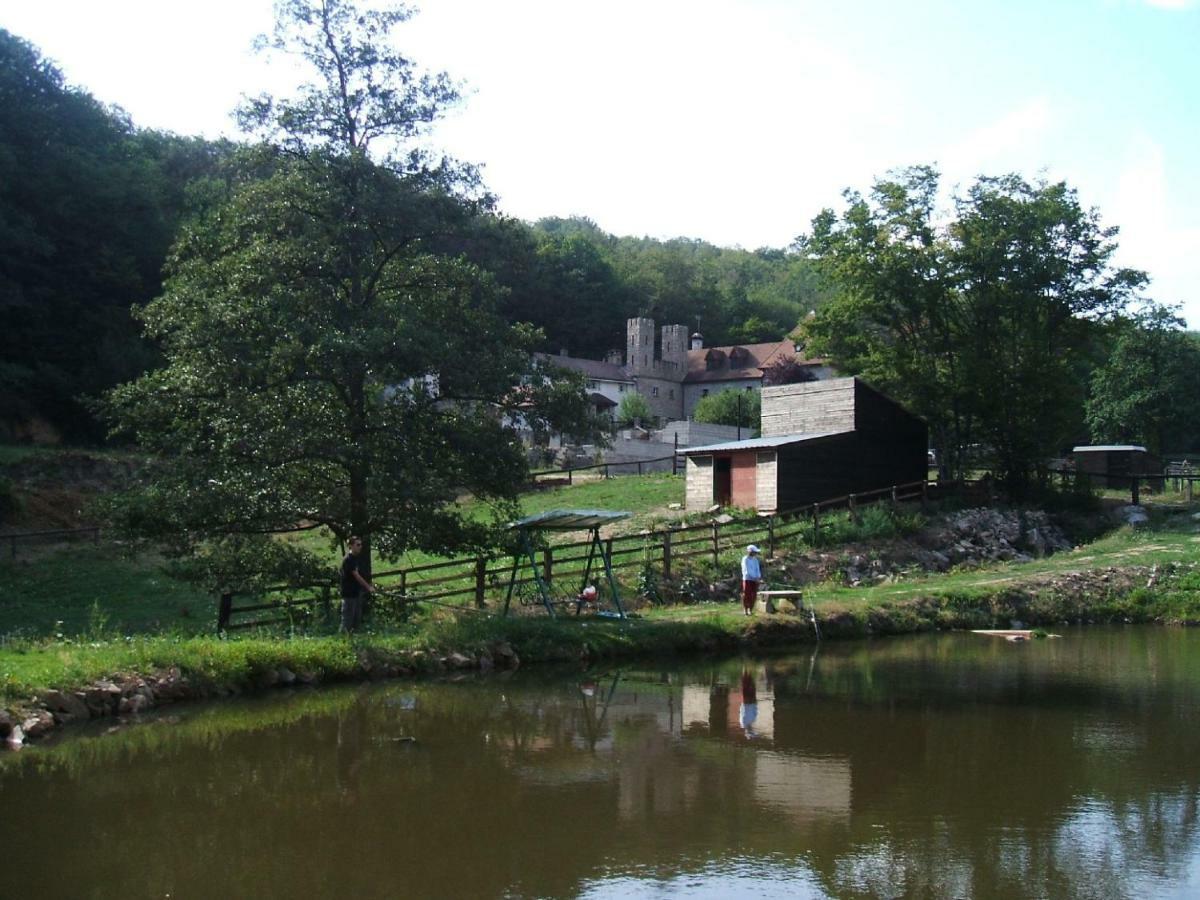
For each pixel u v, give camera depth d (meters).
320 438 21.73
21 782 11.73
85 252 56.72
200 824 10.27
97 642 18.36
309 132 23.53
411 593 26.75
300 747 13.52
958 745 13.98
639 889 8.50
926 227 49.44
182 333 22.36
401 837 9.88
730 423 89.50
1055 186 49.88
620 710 16.42
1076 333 50.50
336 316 22.41
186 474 21.88
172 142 72.31
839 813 10.65
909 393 49.31
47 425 51.75
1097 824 10.30
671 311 138.75
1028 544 41.31
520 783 11.83
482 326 24.55
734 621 25.50
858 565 35.62
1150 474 57.16
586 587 28.31
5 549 34.38
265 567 22.64
